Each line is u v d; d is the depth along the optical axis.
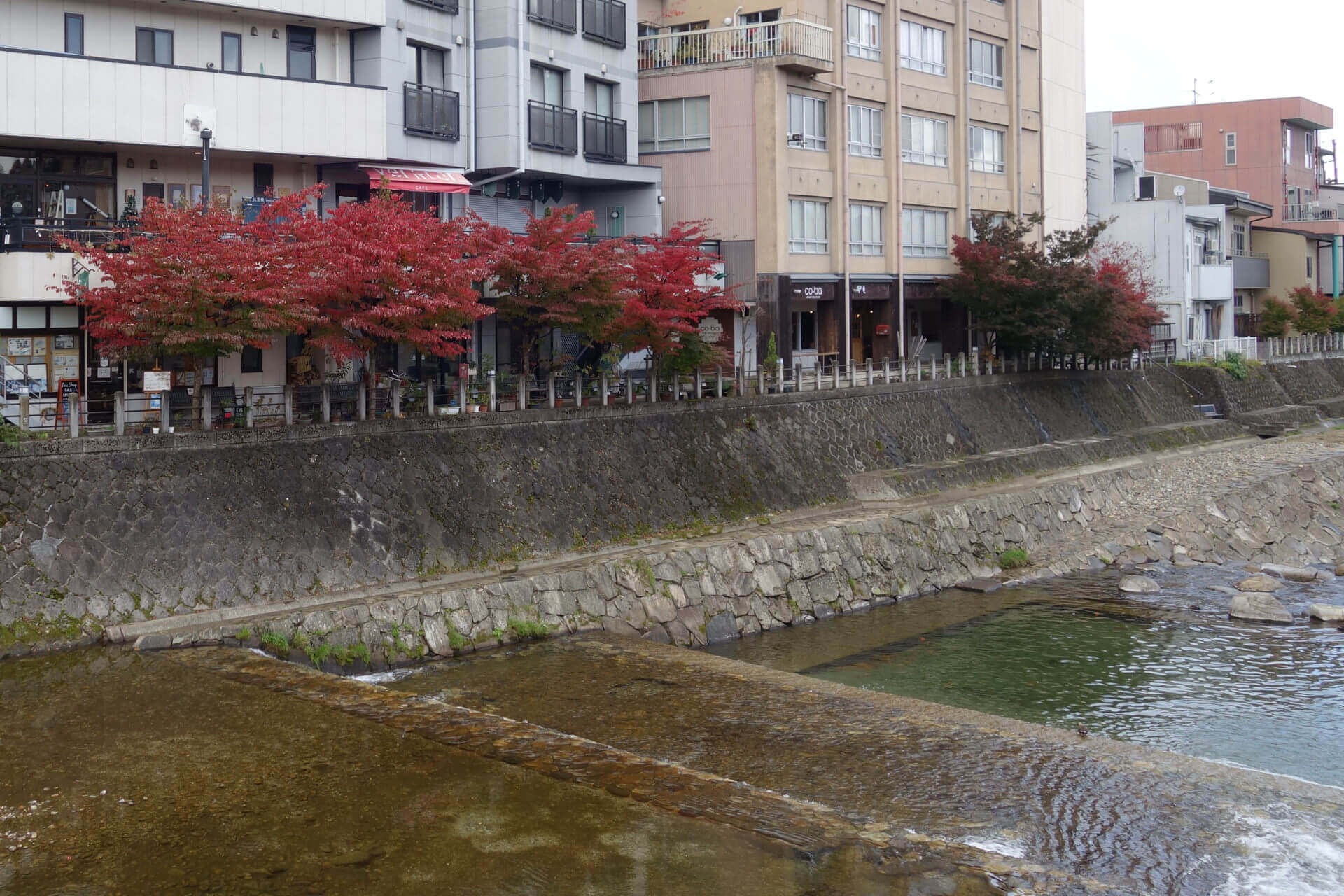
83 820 12.02
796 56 35.72
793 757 15.15
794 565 24.78
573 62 32.97
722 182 36.91
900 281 41.91
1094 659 21.48
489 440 23.83
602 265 25.56
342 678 16.78
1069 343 44.69
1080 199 55.09
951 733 16.22
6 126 22.41
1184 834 12.99
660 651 20.09
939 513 29.00
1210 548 31.70
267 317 19.75
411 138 28.81
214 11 25.94
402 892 10.58
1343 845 12.79
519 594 20.62
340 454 21.27
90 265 22.33
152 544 18.41
